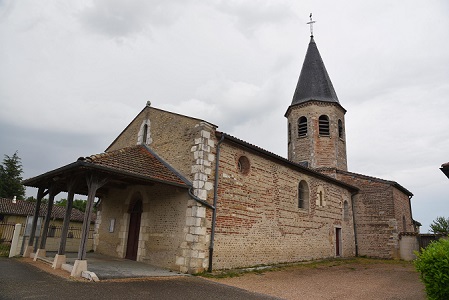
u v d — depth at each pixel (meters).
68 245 15.75
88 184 8.23
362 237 18.73
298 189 14.39
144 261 10.69
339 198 17.83
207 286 7.66
